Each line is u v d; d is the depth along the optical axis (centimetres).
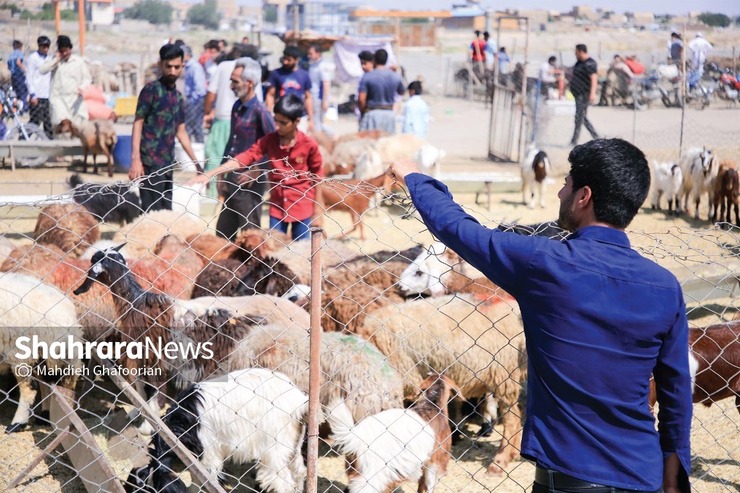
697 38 2481
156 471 448
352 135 1334
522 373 527
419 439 444
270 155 719
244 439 451
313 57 1592
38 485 490
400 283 603
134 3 7781
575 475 261
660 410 274
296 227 727
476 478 514
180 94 847
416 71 3697
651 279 262
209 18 7931
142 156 834
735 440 563
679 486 277
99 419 573
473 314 526
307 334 508
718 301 746
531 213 1242
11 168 1427
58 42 1499
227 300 554
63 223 714
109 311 558
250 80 819
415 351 526
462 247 272
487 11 3684
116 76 2531
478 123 2422
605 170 266
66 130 1480
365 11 4675
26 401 555
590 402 260
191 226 744
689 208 1304
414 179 294
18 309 521
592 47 4762
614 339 259
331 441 507
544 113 1830
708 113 2334
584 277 260
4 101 1625
